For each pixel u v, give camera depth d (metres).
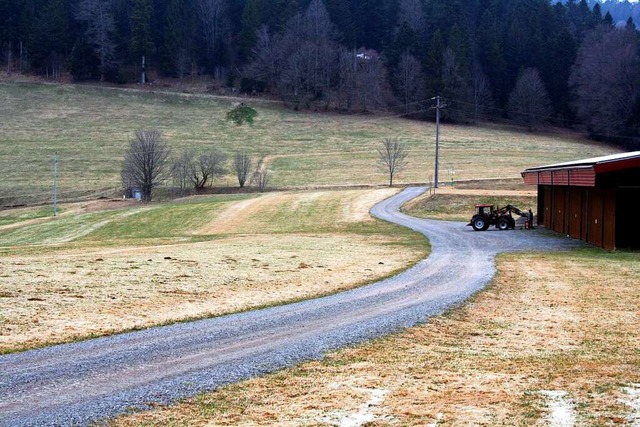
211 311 15.90
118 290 18.19
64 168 86.25
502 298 18.27
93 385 9.80
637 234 32.94
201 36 161.25
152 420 8.36
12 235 52.00
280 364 11.07
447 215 53.91
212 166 79.50
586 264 26.00
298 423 8.25
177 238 40.69
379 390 9.62
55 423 8.16
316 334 13.44
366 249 32.47
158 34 154.75
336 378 10.26
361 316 15.45
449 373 10.55
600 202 32.53
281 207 59.34
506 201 57.97
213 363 11.09
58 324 13.95
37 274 20.50
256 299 17.70
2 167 85.56
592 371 10.65
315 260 26.98
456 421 8.22
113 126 112.12
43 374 10.33
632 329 14.15
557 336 13.48
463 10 161.62
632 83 118.69
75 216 59.66
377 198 63.62
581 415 8.38
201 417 8.49
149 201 69.62
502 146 105.56
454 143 107.31
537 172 40.44
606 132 119.06
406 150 100.12
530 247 33.28
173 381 10.04
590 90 122.56
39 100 125.19
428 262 27.12
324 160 94.06
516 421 8.18
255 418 8.46
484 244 34.91
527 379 10.18
